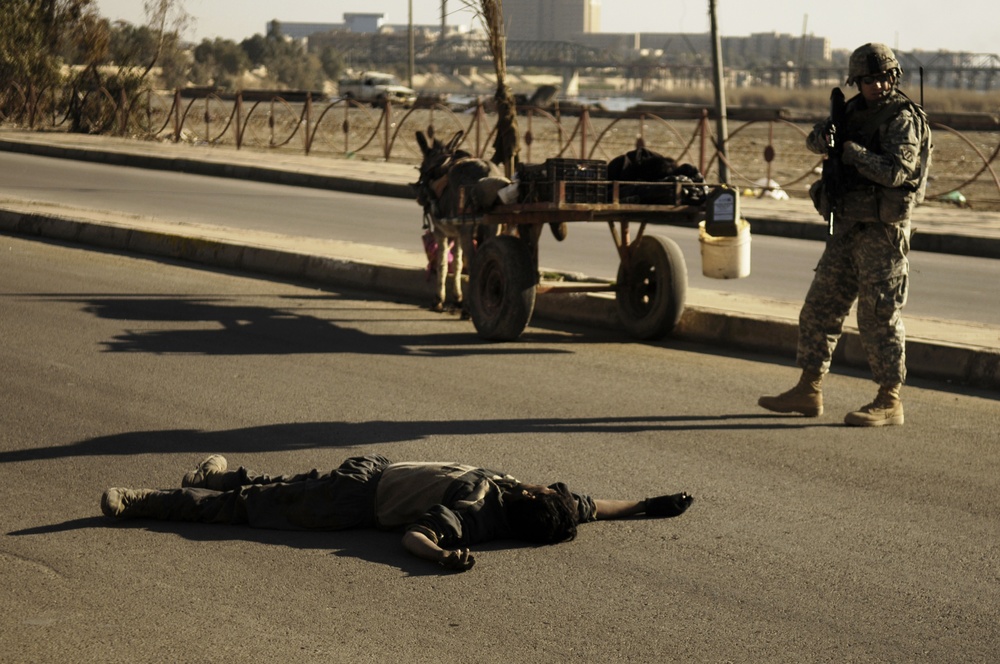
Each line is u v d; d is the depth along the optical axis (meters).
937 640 4.38
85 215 15.39
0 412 7.24
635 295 10.09
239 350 9.19
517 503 5.21
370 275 12.15
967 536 5.46
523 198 9.63
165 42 36.97
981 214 20.27
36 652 4.14
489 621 4.46
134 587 4.72
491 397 7.92
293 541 5.24
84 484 5.99
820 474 6.36
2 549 5.09
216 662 4.09
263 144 34.38
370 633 4.34
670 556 5.15
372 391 8.02
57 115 37.91
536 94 61.78
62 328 9.74
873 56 6.87
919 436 7.12
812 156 32.81
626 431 7.15
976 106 103.25
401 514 5.25
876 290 7.12
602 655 4.20
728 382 8.50
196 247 13.53
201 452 6.55
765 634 4.40
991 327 9.63
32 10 36.88
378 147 34.00
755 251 16.64
